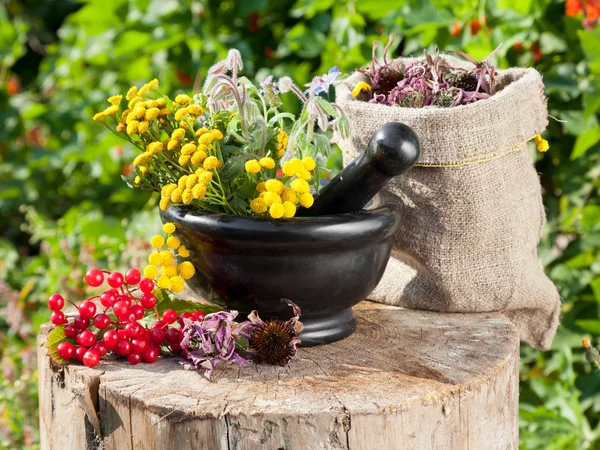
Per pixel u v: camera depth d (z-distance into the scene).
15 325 3.04
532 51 2.54
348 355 1.59
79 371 1.50
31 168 4.13
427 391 1.42
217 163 1.45
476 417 1.48
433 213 1.73
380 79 1.85
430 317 1.81
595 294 2.52
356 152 1.76
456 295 1.79
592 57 2.30
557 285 2.57
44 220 3.72
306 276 1.51
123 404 1.42
